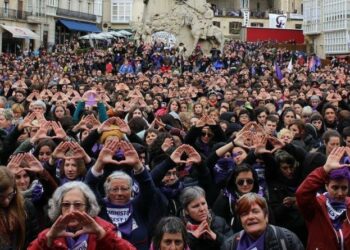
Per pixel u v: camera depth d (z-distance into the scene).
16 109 14.71
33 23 78.69
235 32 99.69
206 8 49.91
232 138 10.37
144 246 7.18
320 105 19.19
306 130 12.60
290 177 8.98
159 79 27.38
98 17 97.88
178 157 8.30
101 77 32.28
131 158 7.37
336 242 6.72
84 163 8.22
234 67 41.03
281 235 6.33
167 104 19.36
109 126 9.59
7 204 6.14
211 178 8.96
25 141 9.73
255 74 37.97
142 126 12.82
